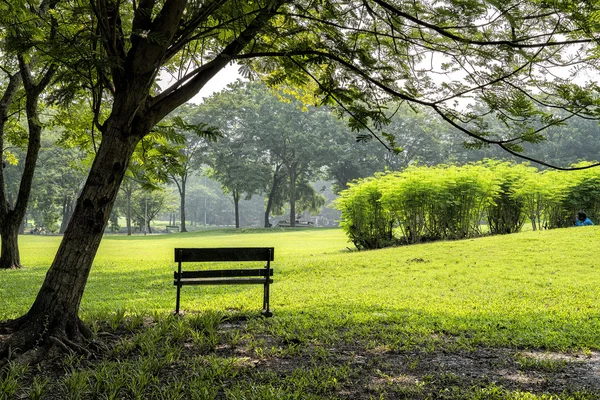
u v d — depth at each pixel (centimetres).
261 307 909
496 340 635
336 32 542
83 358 530
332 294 1052
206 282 789
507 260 1366
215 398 434
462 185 1898
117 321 687
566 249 1422
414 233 1917
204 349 579
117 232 7431
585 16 370
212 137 580
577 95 414
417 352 590
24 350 520
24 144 1745
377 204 1981
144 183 736
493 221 2012
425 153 5997
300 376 490
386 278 1255
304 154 5591
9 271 1563
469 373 512
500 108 453
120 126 563
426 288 1108
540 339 640
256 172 5675
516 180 2009
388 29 535
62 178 5872
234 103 5666
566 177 1952
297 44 596
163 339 617
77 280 561
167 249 2862
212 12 515
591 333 677
